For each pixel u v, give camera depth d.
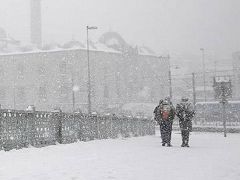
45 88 89.69
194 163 11.40
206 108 68.88
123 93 96.62
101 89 91.31
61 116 18.72
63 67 88.69
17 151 14.39
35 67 90.50
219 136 29.69
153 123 34.22
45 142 17.41
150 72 105.06
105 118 23.83
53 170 9.82
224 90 29.72
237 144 19.17
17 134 15.48
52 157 12.72
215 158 12.72
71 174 9.22
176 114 18.30
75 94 87.31
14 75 91.88
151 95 104.12
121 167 10.43
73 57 88.06
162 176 9.05
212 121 68.12
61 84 88.56
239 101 67.25
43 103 89.50
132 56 99.88
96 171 9.70
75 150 15.18
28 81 90.88
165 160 12.08
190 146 18.08
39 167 10.35
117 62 96.06
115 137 25.28
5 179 8.52
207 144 19.36
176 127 58.19
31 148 15.66
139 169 10.09
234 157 13.00
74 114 19.97
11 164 10.95
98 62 91.19
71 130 19.72
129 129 27.95
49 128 17.78
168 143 18.41
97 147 16.61
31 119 16.44
